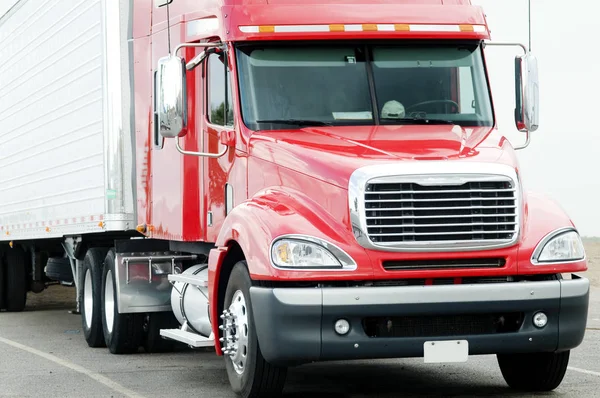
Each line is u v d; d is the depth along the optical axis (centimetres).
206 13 1223
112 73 1503
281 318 971
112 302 1530
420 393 1123
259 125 1126
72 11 1681
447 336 995
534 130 1171
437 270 990
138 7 1479
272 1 1166
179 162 1301
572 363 1330
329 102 1140
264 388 1035
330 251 980
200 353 1520
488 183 1002
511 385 1152
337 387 1170
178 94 1095
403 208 984
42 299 2753
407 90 1155
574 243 1027
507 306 991
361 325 978
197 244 1340
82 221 1627
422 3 1193
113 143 1502
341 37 1147
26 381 1230
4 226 2183
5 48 2167
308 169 1030
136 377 1260
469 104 1167
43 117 1866
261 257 990
